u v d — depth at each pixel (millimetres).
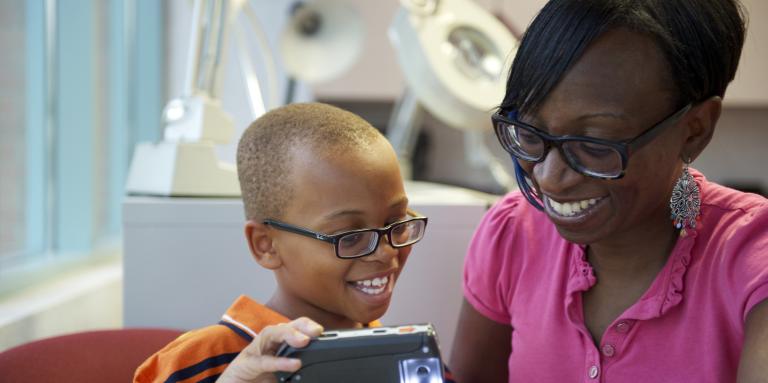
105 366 986
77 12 2145
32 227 2008
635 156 641
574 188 662
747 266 679
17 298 1651
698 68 638
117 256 2291
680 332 726
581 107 632
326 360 616
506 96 701
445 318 1228
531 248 853
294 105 864
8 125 1846
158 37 2855
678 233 745
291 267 809
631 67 622
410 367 621
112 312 1944
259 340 638
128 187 1308
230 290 1187
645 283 751
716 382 704
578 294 779
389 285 814
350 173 778
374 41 2848
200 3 1327
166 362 773
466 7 1523
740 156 3236
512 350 863
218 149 2424
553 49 640
